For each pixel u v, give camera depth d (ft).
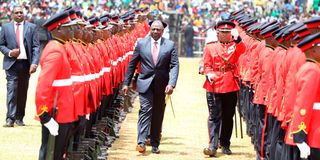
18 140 83.97
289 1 227.81
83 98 59.11
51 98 54.34
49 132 54.49
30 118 101.86
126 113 108.78
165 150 83.66
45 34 150.92
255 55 84.07
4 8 235.40
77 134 63.57
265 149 71.20
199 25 266.16
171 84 79.36
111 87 84.48
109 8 247.91
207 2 278.67
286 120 54.54
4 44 91.56
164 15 250.78
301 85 49.06
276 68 63.46
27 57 91.76
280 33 64.44
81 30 64.03
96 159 70.44
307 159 51.16
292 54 57.72
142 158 77.71
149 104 80.28
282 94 61.36
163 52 80.28
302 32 55.26
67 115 55.36
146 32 130.72
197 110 122.83
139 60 81.71
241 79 95.40
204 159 79.36
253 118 87.61
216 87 80.43
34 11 215.10
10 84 92.12
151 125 80.94
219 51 80.84
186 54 260.21
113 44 89.86
